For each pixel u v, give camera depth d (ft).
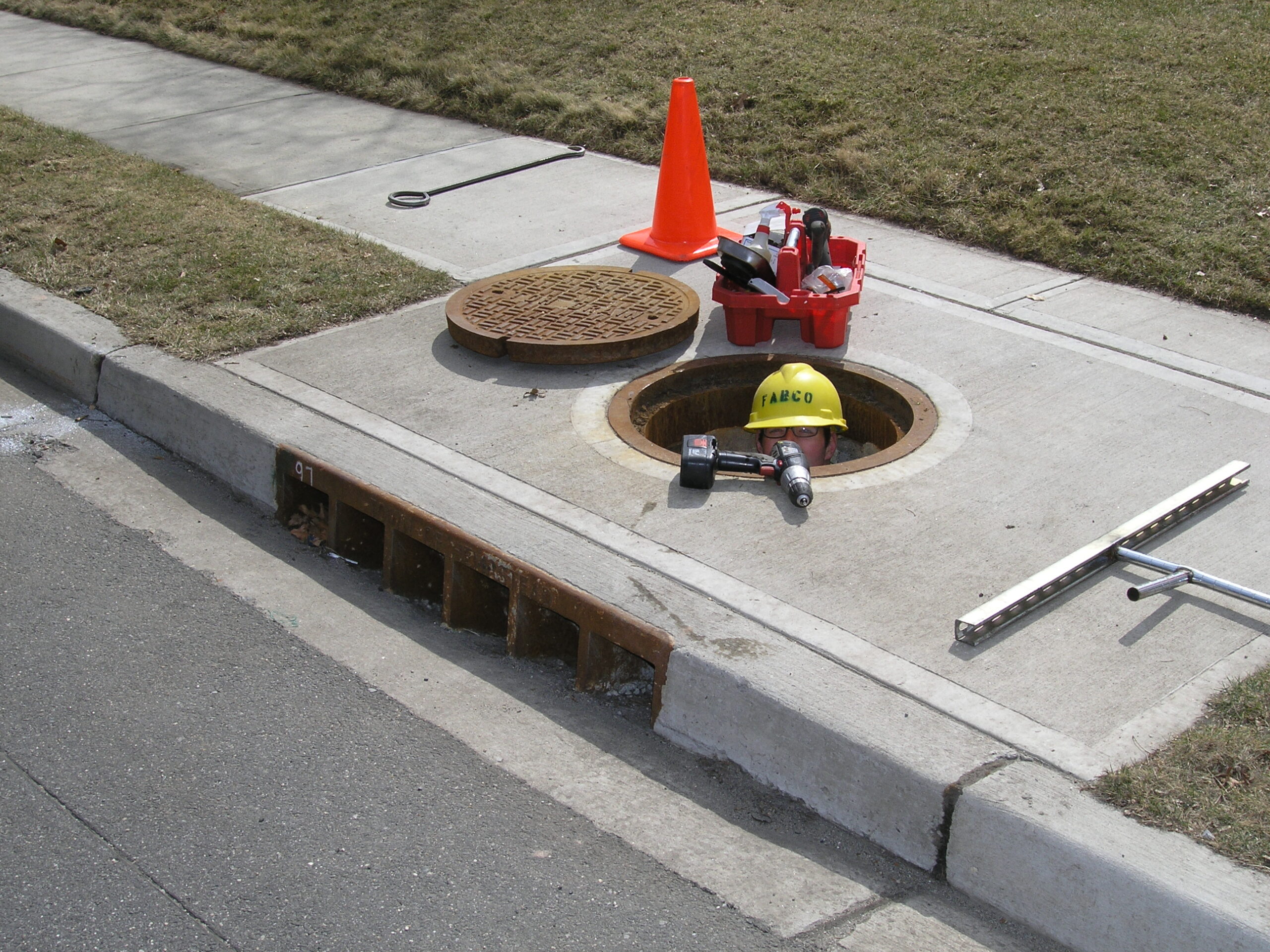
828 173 24.31
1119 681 10.32
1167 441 14.46
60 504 15.16
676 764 10.83
